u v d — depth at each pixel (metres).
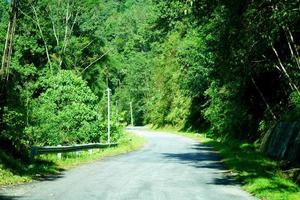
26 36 50.66
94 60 57.16
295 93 25.56
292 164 19.84
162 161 24.89
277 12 16.23
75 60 54.62
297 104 24.81
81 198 12.08
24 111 23.91
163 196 12.59
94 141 35.62
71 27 54.28
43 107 31.42
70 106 33.25
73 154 26.33
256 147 31.59
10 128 19.08
